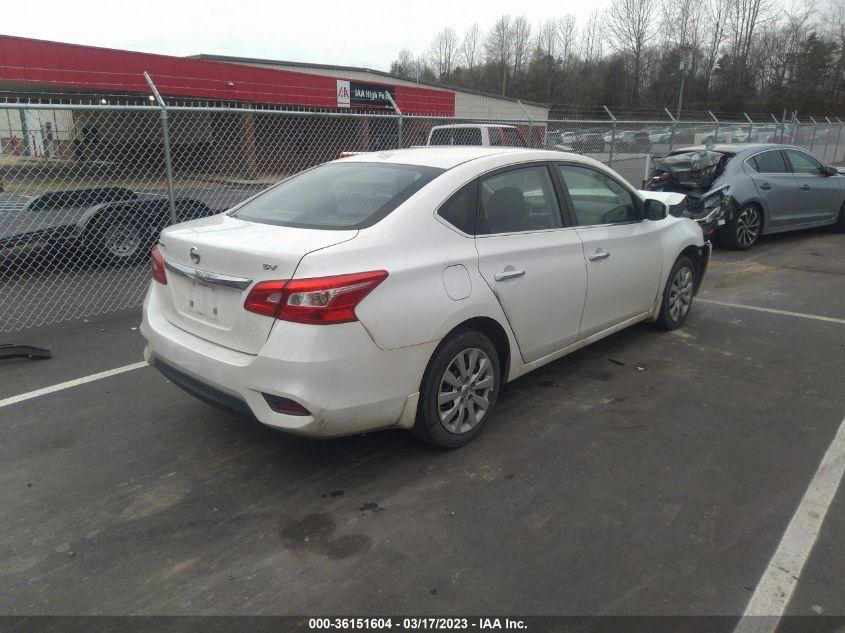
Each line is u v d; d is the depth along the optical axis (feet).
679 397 13.58
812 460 11.03
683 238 17.07
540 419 12.55
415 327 9.82
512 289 11.53
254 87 69.21
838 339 17.26
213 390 9.95
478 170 11.59
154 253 11.70
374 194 10.98
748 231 29.58
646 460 11.02
